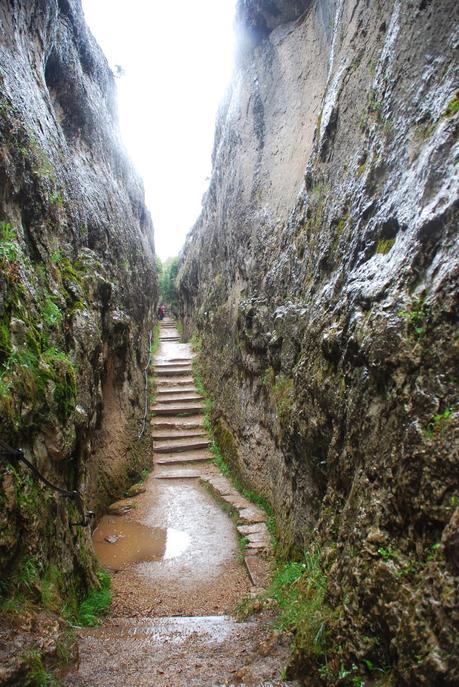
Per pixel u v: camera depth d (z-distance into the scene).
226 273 10.53
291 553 4.78
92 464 6.60
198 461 9.28
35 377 3.63
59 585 3.50
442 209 2.65
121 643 3.38
